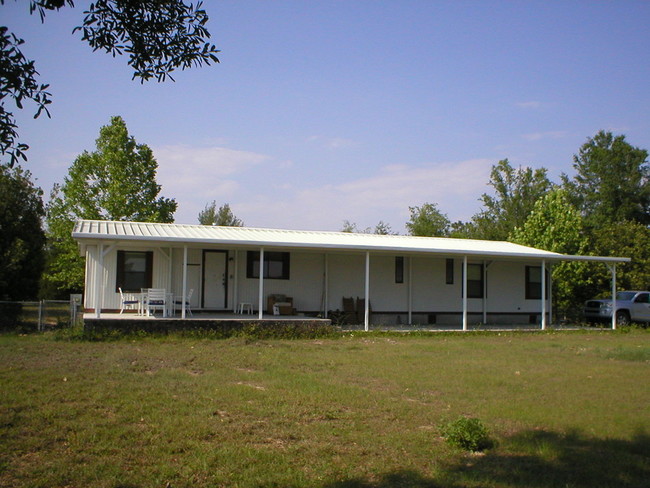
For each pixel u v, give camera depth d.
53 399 8.66
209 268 20.70
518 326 24.00
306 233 22.91
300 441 7.17
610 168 50.00
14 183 26.67
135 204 30.14
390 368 12.52
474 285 24.66
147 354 13.43
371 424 7.98
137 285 19.70
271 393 9.62
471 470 6.26
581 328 23.45
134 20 5.97
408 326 22.45
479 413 8.69
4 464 6.06
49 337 16.11
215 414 8.22
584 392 10.30
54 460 6.26
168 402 8.73
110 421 7.66
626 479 6.06
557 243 30.48
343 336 18.78
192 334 16.81
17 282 26.69
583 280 30.75
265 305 21.41
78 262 29.86
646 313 25.39
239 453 6.62
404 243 22.88
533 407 9.09
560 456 6.76
